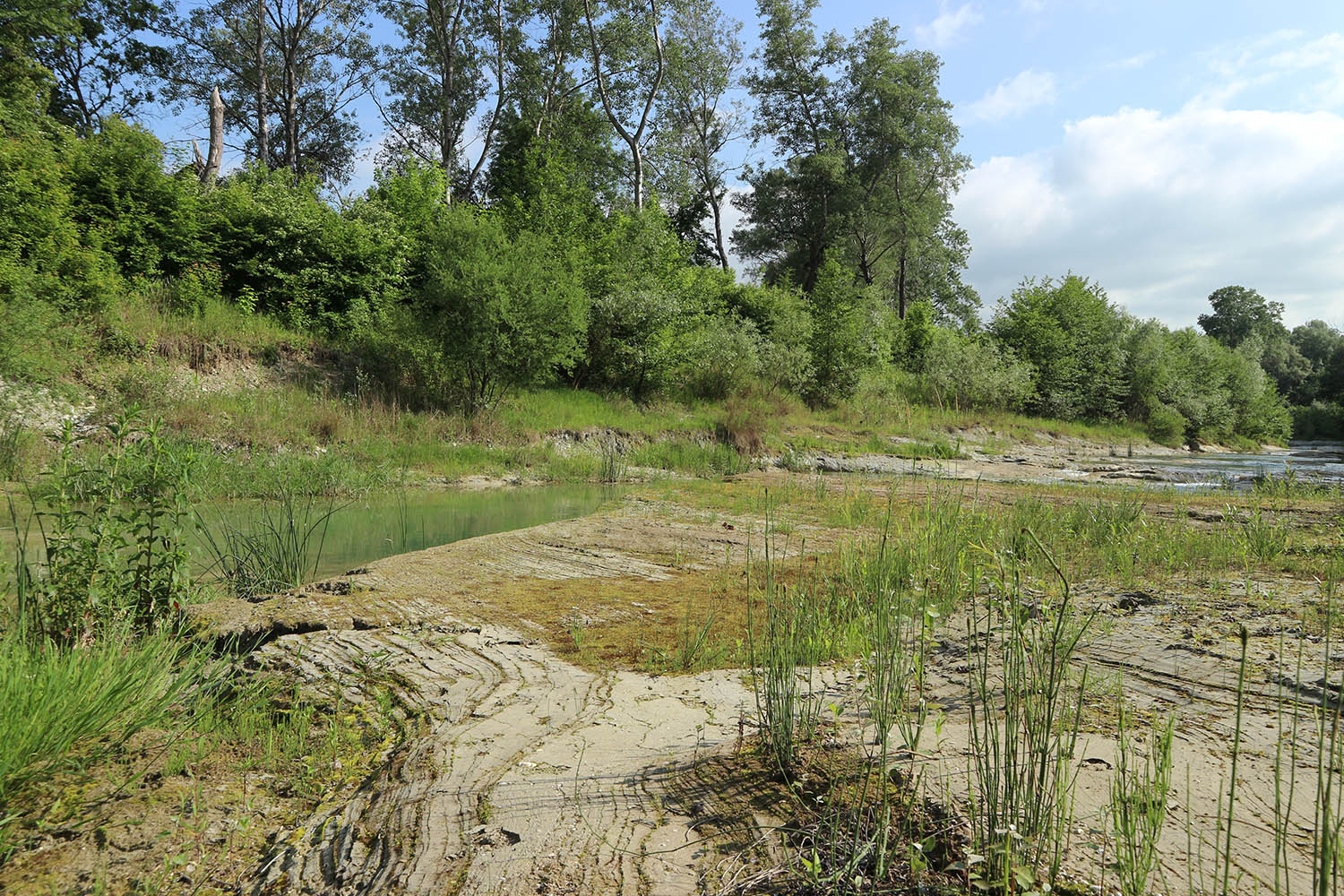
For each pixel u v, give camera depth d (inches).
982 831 88.0
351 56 1396.4
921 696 117.3
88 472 180.5
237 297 705.6
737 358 956.6
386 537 345.4
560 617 207.6
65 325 530.9
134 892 93.8
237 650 187.6
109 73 1205.1
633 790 107.0
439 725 137.9
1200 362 1560.0
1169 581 230.2
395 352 691.4
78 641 150.3
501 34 1326.3
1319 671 144.0
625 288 879.7
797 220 1923.0
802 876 84.3
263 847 104.1
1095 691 137.2
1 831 102.9
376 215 790.5
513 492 532.1
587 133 1381.6
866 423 981.2
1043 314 1411.2
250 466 485.4
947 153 1817.2
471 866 90.1
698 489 537.3
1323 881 67.8
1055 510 387.5
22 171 570.9
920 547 250.2
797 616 175.2
